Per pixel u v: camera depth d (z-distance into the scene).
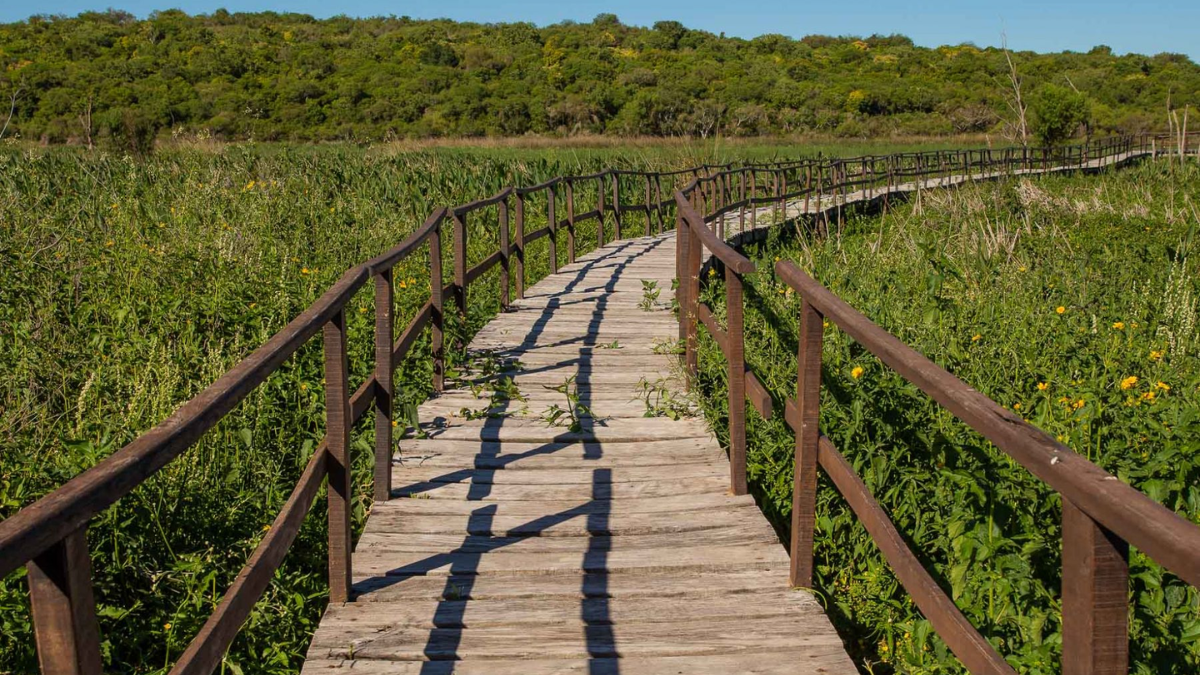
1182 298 7.54
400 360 4.88
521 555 3.99
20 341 5.65
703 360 6.52
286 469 5.11
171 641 3.41
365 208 12.08
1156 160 27.19
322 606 3.99
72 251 7.50
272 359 2.67
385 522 4.32
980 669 2.17
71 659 1.54
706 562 3.89
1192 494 3.67
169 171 13.01
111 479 1.67
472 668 3.19
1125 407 4.93
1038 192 17.81
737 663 3.20
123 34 79.44
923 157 29.70
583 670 3.17
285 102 61.75
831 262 10.03
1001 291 8.45
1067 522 1.65
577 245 13.74
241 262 7.71
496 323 8.34
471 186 15.59
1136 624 3.19
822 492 4.41
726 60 83.69
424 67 71.19
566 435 5.38
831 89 65.00
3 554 1.31
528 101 61.56
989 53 72.75
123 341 5.79
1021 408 5.35
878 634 3.81
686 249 7.07
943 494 4.03
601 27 98.81
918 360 2.43
